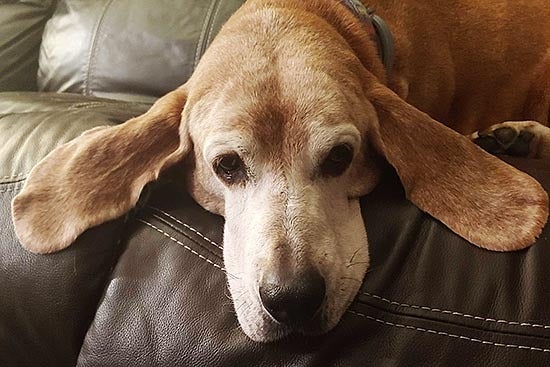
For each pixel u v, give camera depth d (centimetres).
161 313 45
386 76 63
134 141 53
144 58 98
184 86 57
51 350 50
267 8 58
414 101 70
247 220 48
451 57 74
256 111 49
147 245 48
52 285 49
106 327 46
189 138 53
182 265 46
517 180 46
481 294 39
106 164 52
